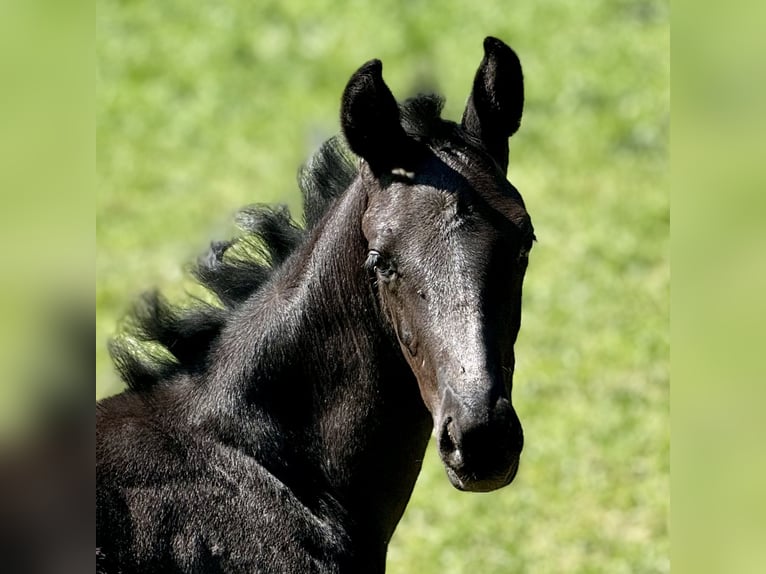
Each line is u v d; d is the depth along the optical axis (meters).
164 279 24.23
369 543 9.78
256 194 28.17
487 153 9.30
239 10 37.19
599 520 17.59
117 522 8.91
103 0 37.47
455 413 8.22
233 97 32.91
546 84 32.78
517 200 9.09
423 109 9.27
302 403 9.54
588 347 21.97
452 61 33.75
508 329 8.91
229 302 10.11
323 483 9.52
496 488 8.39
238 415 9.36
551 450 19.11
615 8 37.16
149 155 30.31
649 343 22.00
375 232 8.88
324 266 9.51
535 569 16.39
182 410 9.48
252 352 9.51
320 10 37.19
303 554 9.15
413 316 8.68
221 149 30.47
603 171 28.95
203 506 9.11
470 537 17.14
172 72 34.16
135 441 9.23
